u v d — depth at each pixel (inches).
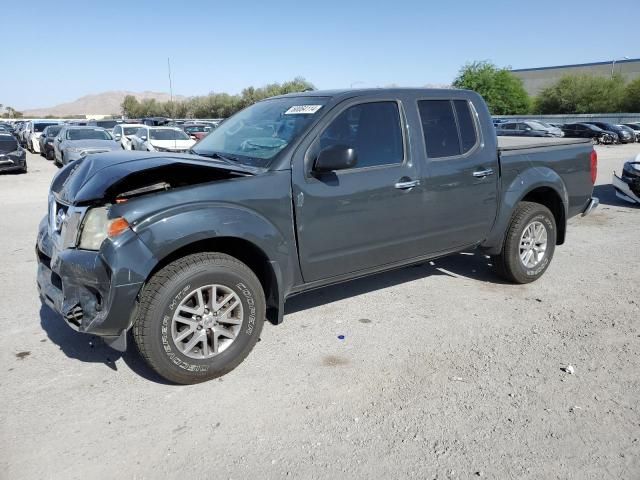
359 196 154.4
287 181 142.0
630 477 101.9
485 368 143.7
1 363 146.3
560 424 118.3
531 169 201.2
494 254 204.1
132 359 149.3
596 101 2300.7
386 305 189.5
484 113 189.8
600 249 267.9
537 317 178.7
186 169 134.4
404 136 166.2
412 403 127.0
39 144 978.7
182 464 106.1
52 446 111.2
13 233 301.6
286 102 172.7
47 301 139.5
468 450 109.7
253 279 138.5
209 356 134.5
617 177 389.4
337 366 145.3
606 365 144.9
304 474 103.0
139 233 120.5
